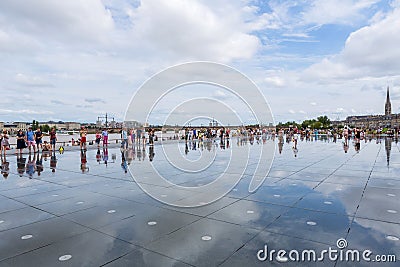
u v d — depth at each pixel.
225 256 3.55
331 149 19.03
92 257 3.54
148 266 3.31
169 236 4.17
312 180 8.15
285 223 4.67
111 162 12.55
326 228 4.44
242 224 4.64
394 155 14.87
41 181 8.25
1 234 4.28
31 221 4.84
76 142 24.28
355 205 5.62
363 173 9.23
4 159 13.77
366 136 43.16
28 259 3.50
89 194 6.67
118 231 4.37
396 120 127.19
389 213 5.12
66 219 4.93
